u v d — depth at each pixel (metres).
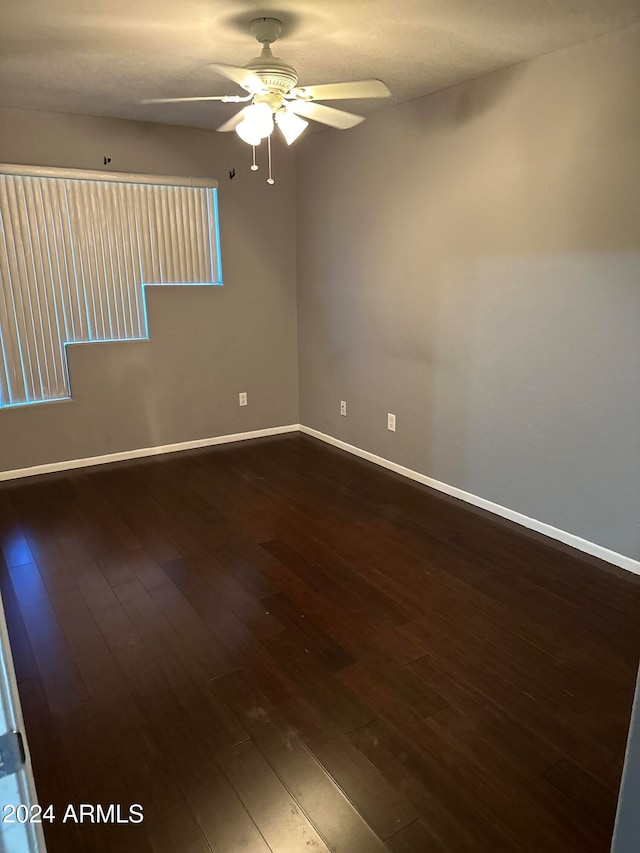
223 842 1.58
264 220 4.86
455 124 3.47
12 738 1.22
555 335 3.12
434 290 3.82
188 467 4.49
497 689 2.14
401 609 2.64
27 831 1.18
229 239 4.73
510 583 2.86
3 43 2.71
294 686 2.16
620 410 2.89
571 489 3.18
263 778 1.78
